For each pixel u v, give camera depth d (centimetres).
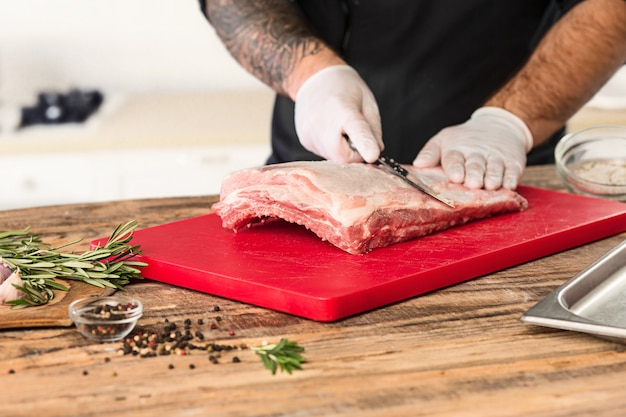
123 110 420
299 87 232
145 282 160
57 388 116
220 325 138
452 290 154
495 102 242
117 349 129
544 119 241
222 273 151
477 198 185
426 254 162
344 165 181
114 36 443
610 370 121
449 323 138
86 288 151
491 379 118
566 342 130
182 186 379
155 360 125
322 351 128
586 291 147
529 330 135
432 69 271
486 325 137
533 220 186
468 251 163
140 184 378
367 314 143
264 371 121
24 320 135
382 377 119
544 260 172
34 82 441
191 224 186
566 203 201
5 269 148
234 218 176
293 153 281
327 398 113
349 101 212
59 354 127
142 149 373
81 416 109
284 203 168
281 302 143
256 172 175
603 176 218
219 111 417
